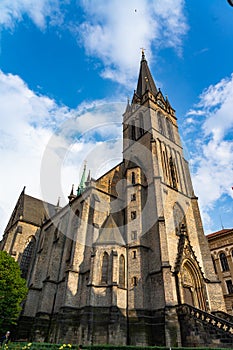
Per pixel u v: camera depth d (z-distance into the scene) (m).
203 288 35.16
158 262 34.66
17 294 39.75
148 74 69.25
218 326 25.00
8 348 22.27
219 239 56.50
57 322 34.84
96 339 29.19
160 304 31.34
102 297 32.25
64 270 43.28
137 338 29.58
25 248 62.06
